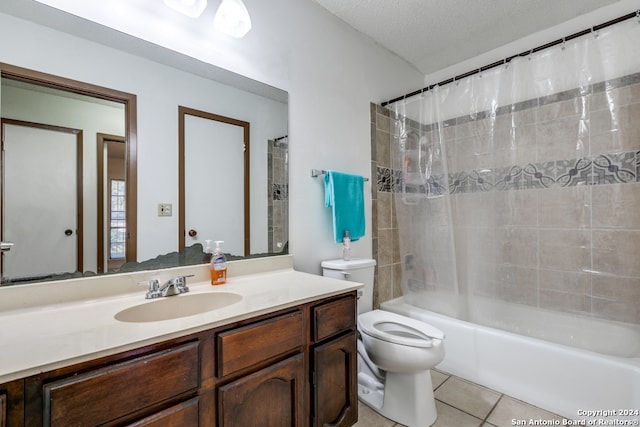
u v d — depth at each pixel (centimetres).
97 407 70
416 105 234
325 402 121
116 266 122
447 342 199
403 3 192
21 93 105
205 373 89
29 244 105
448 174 239
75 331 83
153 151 133
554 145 199
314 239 191
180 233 140
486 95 216
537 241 210
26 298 101
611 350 179
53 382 66
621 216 182
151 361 78
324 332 121
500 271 223
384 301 235
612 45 175
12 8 104
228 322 94
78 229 115
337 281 145
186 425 83
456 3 191
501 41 234
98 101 120
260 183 167
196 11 137
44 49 109
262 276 156
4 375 60
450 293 219
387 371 162
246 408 97
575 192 195
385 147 242
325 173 193
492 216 225
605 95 182
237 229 158
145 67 131
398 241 247
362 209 206
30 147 106
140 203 129
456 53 252
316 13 195
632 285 179
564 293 200
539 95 202
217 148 152
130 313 105
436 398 171
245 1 161
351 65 217
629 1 186
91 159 118
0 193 101
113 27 123
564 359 154
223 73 154
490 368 180
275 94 174
